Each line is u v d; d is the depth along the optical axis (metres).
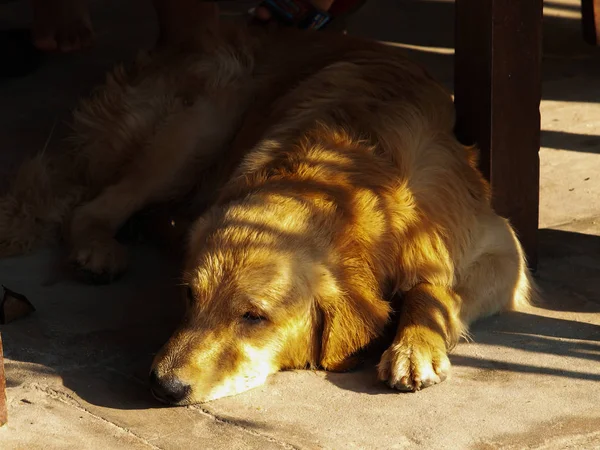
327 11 8.23
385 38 11.61
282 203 5.23
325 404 4.88
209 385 4.84
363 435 4.57
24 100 9.52
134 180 7.03
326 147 5.64
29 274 6.58
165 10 9.06
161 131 7.02
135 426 4.64
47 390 4.97
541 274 6.44
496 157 6.20
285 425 4.67
